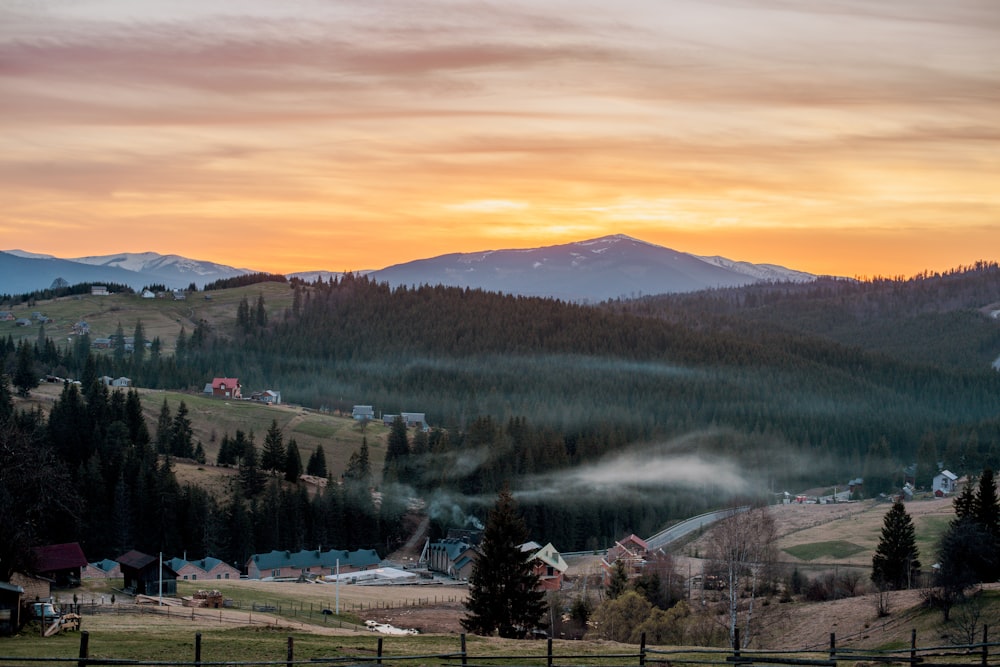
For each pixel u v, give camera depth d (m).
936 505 197.50
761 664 49.28
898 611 83.94
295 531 175.12
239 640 57.00
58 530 139.38
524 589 80.75
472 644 60.69
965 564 78.88
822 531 173.88
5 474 68.94
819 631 84.31
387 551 186.50
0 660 37.06
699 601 107.25
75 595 79.81
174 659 49.81
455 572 161.75
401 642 60.19
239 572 155.75
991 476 102.00
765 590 109.56
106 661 37.84
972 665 43.50
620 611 89.31
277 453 197.50
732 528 98.25
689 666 51.25
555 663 52.22
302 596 115.25
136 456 169.12
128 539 157.38
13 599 55.34
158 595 94.56
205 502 167.00
